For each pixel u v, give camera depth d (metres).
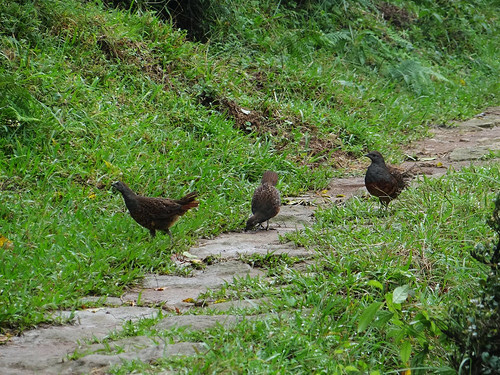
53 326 7.55
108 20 16.64
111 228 10.50
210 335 6.94
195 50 18.02
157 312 8.02
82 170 12.23
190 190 12.66
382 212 11.50
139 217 10.27
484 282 6.43
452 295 8.09
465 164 15.22
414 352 7.19
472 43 29.45
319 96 18.78
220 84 16.80
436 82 24.83
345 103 19.08
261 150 15.06
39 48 14.80
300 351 6.63
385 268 8.59
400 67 23.64
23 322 7.49
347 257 9.02
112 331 7.27
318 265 9.16
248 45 20.42
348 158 16.38
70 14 16.02
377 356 7.18
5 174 11.72
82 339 7.15
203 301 8.33
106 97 14.62
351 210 11.79
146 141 13.92
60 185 11.93
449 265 8.79
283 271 9.16
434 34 28.81
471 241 9.54
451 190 11.85
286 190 13.78
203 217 11.48
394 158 16.11
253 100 17.09
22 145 12.49
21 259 9.01
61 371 6.32
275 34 21.84
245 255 10.00
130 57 16.12
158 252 10.05
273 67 19.17
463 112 21.56
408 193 12.01
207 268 9.67
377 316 6.99
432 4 30.00
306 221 11.95
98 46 15.82
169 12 19.31
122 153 13.16
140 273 9.27
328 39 23.03
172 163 13.23
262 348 6.69
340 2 26.14
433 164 15.51
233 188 13.20
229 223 11.70
